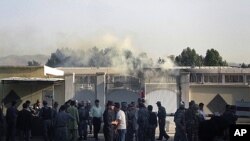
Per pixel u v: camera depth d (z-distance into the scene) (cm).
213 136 1328
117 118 1911
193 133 1869
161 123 2417
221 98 4356
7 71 3619
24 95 3422
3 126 2169
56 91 3831
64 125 1677
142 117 2039
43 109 2216
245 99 4334
